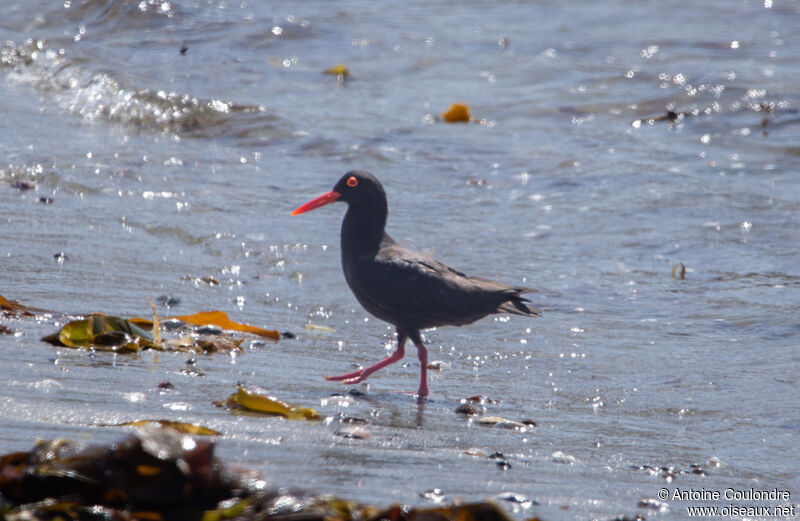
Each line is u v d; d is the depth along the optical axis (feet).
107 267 40.34
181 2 100.12
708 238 48.42
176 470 15.49
